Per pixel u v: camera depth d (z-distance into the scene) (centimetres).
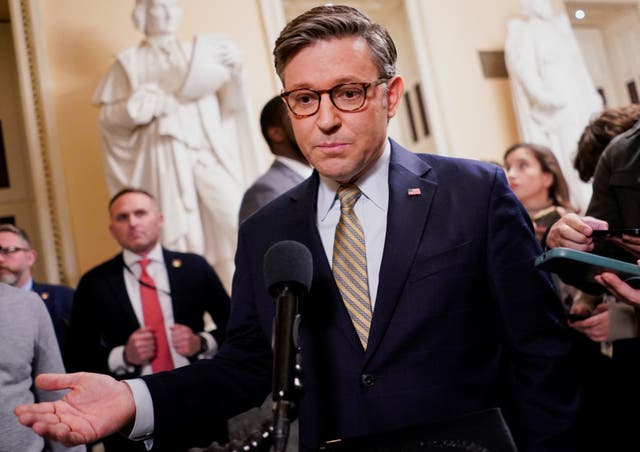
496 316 132
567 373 125
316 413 130
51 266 435
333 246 138
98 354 281
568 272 139
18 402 201
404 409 124
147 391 126
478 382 125
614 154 180
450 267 129
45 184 447
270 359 143
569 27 583
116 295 287
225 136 427
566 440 120
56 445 210
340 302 133
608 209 182
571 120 548
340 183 141
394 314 128
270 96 509
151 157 411
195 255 307
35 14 465
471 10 596
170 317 289
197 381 133
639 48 616
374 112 126
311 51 124
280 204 149
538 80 554
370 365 127
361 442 105
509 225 132
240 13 519
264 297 141
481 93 577
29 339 210
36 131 454
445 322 127
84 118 464
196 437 138
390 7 586
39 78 458
